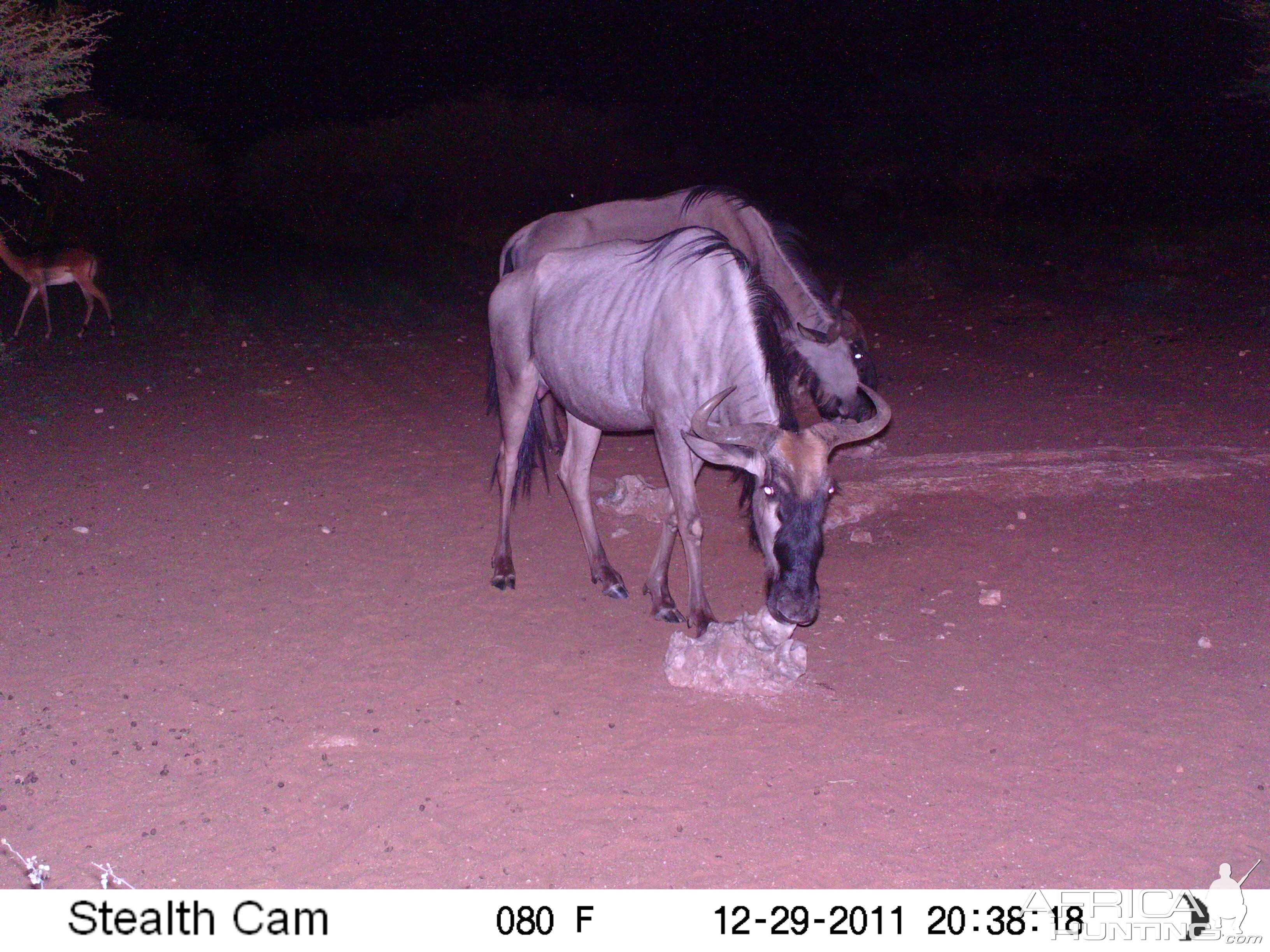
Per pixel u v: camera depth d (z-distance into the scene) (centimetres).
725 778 508
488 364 838
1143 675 599
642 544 810
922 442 1043
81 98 2359
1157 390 1191
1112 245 2178
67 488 903
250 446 1034
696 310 636
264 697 579
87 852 453
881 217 2633
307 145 2714
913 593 713
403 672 609
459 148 2770
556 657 629
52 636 642
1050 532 805
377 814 481
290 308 1772
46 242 2044
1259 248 2033
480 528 834
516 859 452
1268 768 511
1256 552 758
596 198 2809
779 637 588
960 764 517
